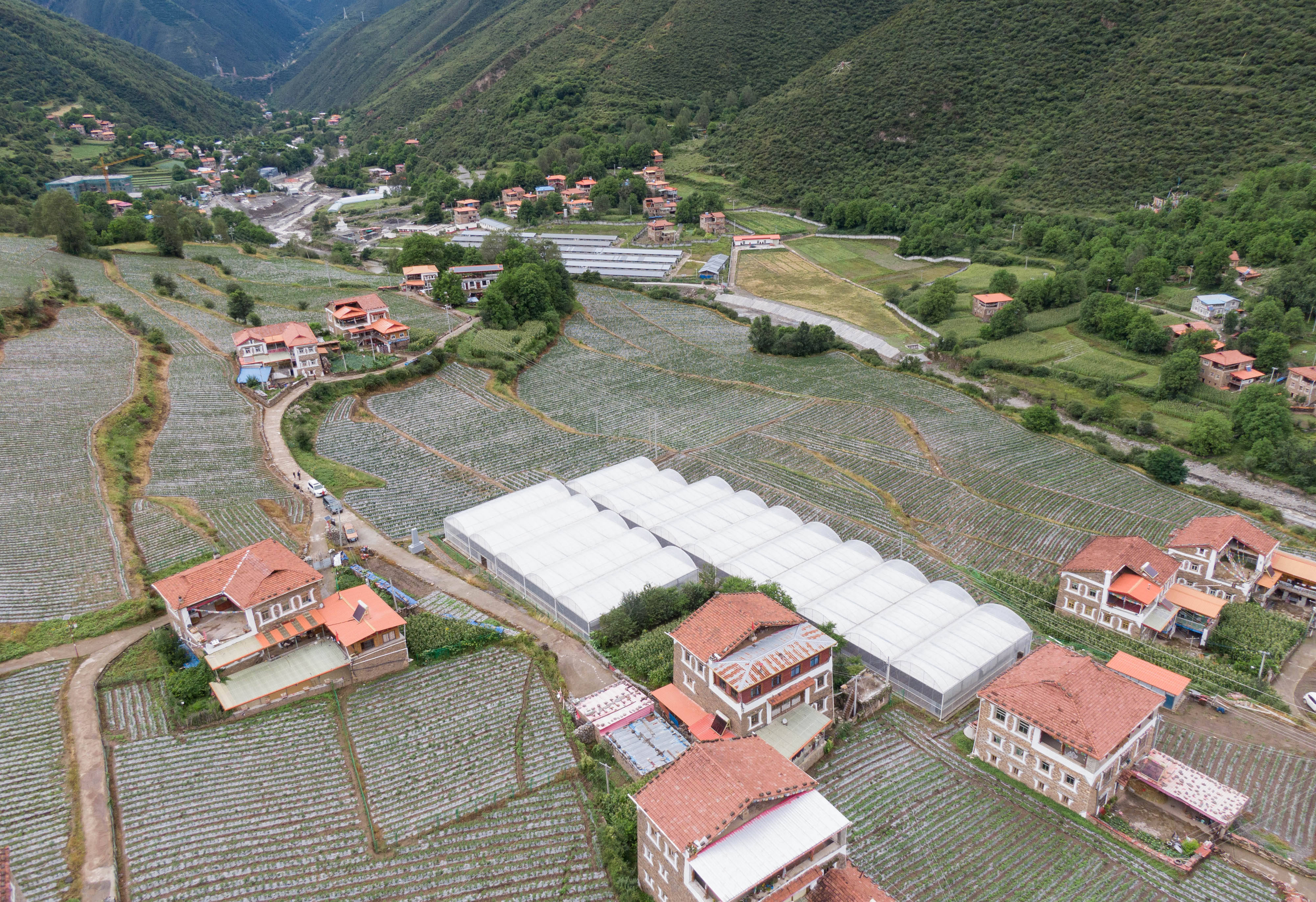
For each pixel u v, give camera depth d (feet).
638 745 194.49
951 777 196.75
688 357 559.38
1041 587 279.69
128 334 465.47
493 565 281.33
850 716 214.69
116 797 178.19
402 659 223.10
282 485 329.52
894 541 310.86
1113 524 336.70
